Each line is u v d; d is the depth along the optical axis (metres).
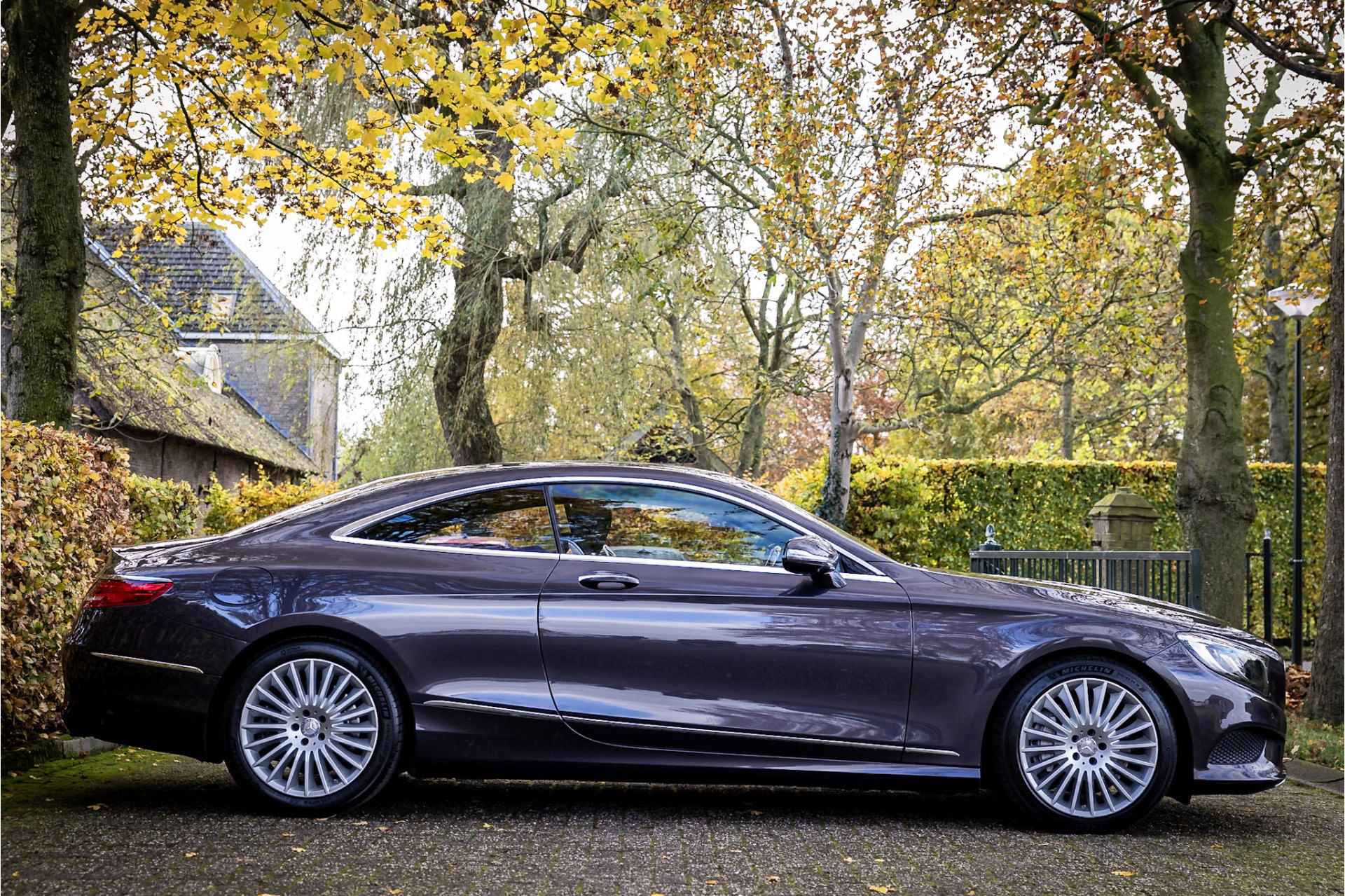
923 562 14.05
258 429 33.88
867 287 13.61
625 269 15.70
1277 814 5.71
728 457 28.61
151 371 22.23
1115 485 15.32
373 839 4.60
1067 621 5.12
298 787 5.02
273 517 5.39
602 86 9.04
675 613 5.05
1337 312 9.25
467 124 8.70
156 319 17.56
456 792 5.72
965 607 5.12
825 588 5.13
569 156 8.87
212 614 4.98
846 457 13.66
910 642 5.06
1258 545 16.16
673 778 5.07
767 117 13.29
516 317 18.78
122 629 5.02
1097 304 17.33
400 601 5.03
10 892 3.75
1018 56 12.14
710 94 13.96
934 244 15.02
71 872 4.01
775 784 5.08
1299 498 12.52
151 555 5.23
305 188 11.87
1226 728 5.06
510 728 5.00
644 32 8.39
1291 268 14.62
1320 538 16.31
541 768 5.03
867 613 5.09
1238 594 12.20
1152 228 16.20
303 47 7.96
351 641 5.04
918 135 12.59
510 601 5.05
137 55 11.27
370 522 5.23
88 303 17.36
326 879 4.01
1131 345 18.77
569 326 18.20
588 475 5.32
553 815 5.17
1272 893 4.13
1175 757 5.08
